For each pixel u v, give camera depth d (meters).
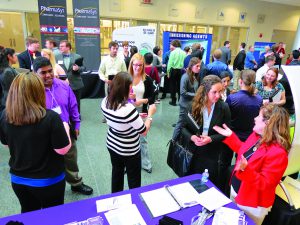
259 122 1.41
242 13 10.45
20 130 1.18
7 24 7.13
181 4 9.23
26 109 1.14
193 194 1.44
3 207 2.13
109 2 8.20
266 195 1.38
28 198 1.39
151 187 1.49
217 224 1.21
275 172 1.30
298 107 1.53
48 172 1.31
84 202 1.33
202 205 1.35
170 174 2.74
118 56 4.18
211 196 1.43
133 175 1.84
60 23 5.22
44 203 1.40
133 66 2.24
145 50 5.80
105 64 4.07
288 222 1.64
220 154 1.91
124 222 1.20
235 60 7.89
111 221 1.20
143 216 1.25
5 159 2.89
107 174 2.69
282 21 11.48
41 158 1.26
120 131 1.65
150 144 3.48
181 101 3.01
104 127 3.98
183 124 2.06
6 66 2.49
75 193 2.35
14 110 1.14
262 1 10.59
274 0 10.30
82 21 5.30
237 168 1.36
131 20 8.73
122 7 8.41
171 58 5.09
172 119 4.55
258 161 1.37
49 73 1.68
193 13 9.55
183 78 3.02
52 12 5.09
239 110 2.20
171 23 9.44
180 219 1.24
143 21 8.98
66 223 1.17
